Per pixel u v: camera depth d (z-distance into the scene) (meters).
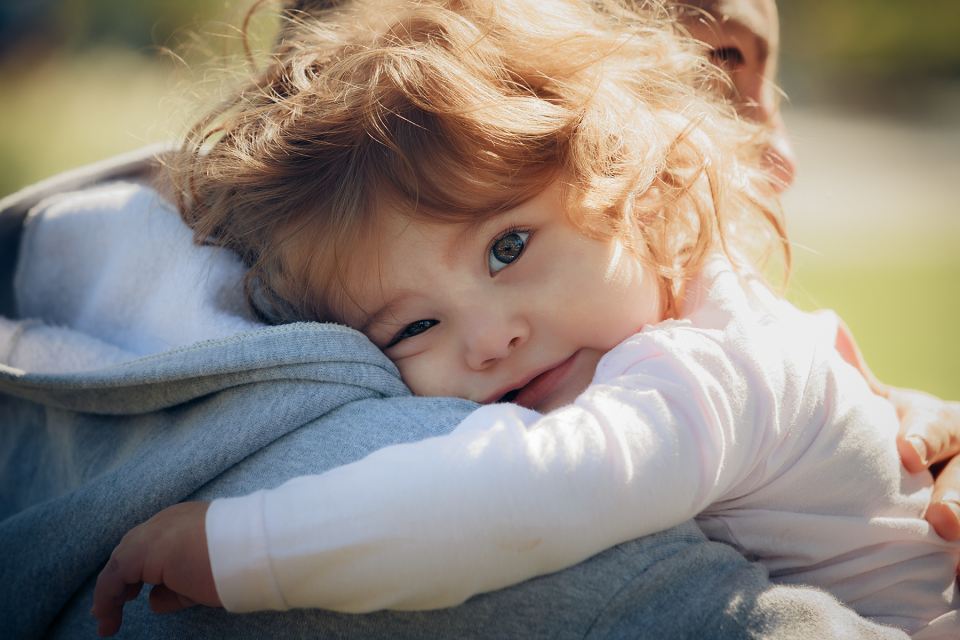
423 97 1.09
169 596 0.85
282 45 1.37
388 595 0.79
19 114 9.98
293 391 0.96
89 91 11.09
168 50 1.57
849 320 4.36
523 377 1.09
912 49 14.89
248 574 0.78
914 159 8.34
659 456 0.83
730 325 1.01
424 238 1.06
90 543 0.94
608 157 1.14
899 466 1.12
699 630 0.78
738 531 0.99
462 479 0.79
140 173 1.57
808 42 15.35
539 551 0.79
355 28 1.31
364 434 0.91
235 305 1.19
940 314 4.43
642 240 1.15
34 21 13.38
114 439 1.10
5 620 0.96
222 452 0.93
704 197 1.23
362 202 1.08
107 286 1.29
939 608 1.06
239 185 1.18
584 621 0.79
